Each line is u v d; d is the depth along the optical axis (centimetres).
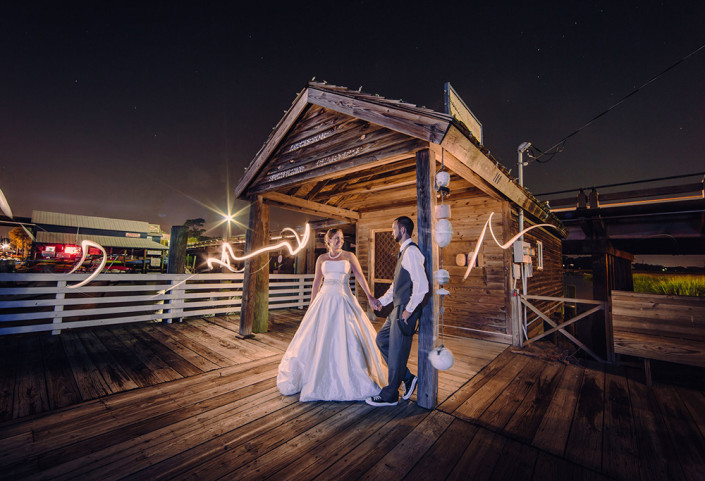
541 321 643
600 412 252
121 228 2956
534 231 638
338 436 209
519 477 170
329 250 317
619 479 171
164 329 525
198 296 614
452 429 221
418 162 281
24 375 307
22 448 187
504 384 311
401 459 185
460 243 551
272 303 810
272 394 276
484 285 515
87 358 363
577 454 193
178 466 174
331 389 262
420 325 262
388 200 617
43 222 2623
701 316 308
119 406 247
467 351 434
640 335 332
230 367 344
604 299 856
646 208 764
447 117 245
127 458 180
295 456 186
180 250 603
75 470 168
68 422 220
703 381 320
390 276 655
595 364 377
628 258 1228
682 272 1867
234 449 192
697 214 745
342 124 358
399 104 276
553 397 281
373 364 286
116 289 519
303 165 411
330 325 282
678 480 170
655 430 224
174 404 253
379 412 246
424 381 256
